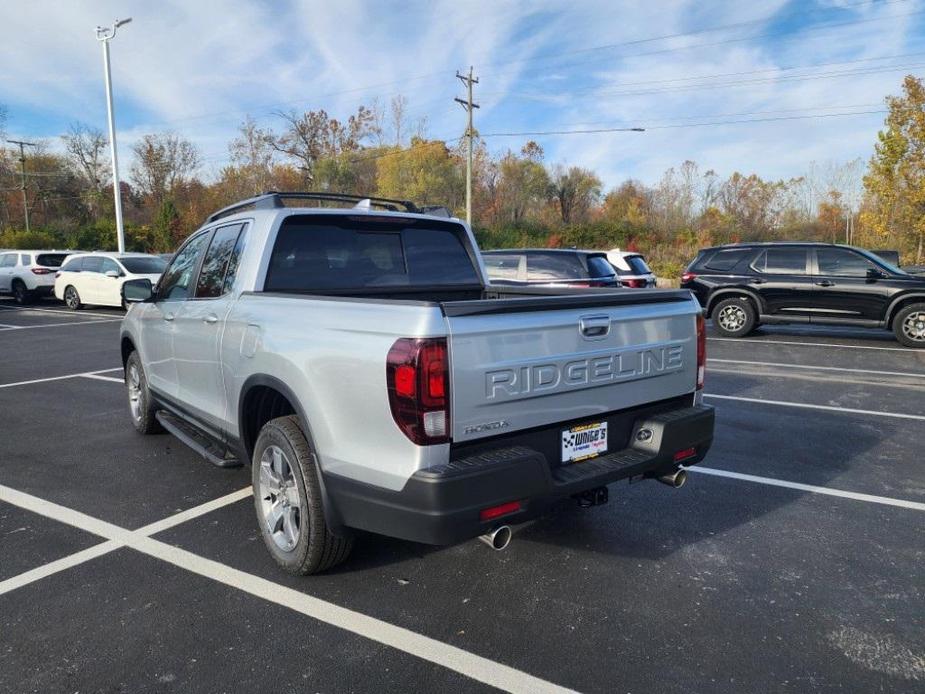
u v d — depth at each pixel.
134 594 3.31
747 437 6.16
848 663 2.79
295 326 3.28
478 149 52.03
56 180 62.97
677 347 3.70
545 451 3.14
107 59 26.42
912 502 4.60
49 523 4.19
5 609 3.17
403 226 4.69
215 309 4.13
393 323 2.78
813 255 12.63
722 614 3.16
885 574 3.57
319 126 62.88
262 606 3.21
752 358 10.60
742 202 54.41
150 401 5.78
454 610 3.18
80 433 6.27
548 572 3.56
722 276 13.16
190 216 44.69
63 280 19.62
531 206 53.69
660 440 3.45
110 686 2.62
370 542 3.92
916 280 11.87
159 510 4.40
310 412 3.13
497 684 2.64
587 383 3.22
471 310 2.79
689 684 2.65
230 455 4.26
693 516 4.34
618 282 11.27
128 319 6.00
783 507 4.50
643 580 3.48
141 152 58.75
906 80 24.53
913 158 24.77
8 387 8.45
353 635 2.97
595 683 2.65
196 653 2.83
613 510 4.43
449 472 2.70
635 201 55.72
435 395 2.69
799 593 3.36
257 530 4.09
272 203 4.18
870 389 8.24
